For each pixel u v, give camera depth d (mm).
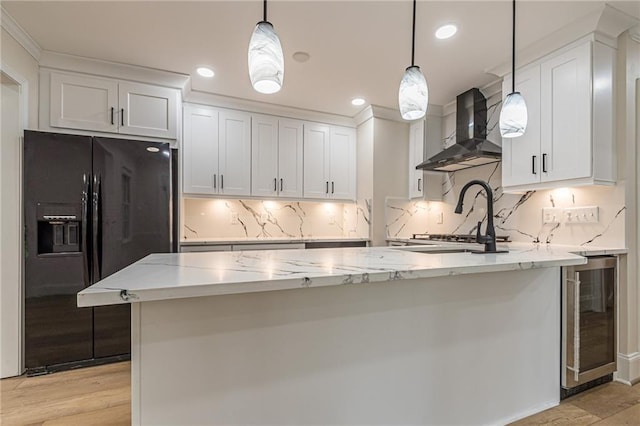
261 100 3510
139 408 1003
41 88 2539
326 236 4312
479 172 3311
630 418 1749
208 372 1068
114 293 826
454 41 2357
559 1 1928
